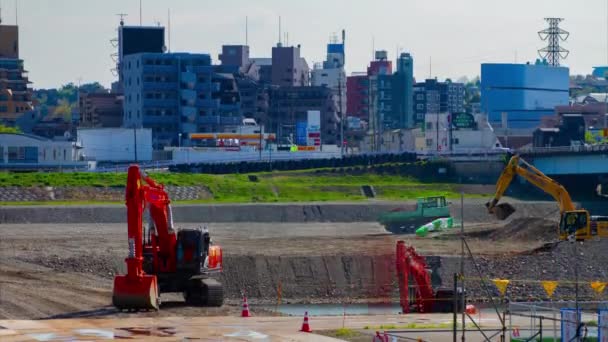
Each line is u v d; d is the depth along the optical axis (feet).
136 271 271.69
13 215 597.52
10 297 294.46
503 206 440.04
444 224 538.06
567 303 259.39
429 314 303.07
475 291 371.35
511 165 433.89
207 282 292.40
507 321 269.85
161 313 275.59
